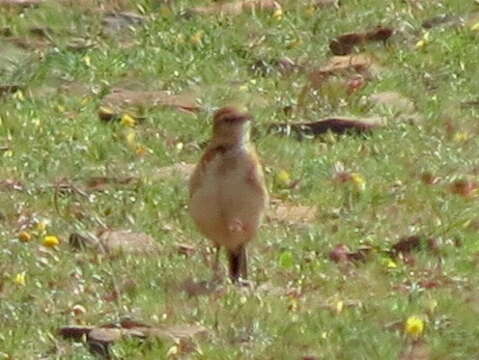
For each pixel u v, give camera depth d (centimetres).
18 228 1480
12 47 2002
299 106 1770
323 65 1908
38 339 1226
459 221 1451
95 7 2119
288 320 1252
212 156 1297
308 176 1580
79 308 1283
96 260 1398
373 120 1723
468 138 1680
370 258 1390
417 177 1572
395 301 1285
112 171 1609
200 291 1308
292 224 1478
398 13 2028
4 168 1620
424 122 1719
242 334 1228
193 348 1209
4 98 1852
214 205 1294
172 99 1822
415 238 1415
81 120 1764
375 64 1897
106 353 1207
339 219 1490
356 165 1611
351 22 2012
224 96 1812
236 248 1320
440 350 1203
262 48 1956
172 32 2025
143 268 1362
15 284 1340
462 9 2041
